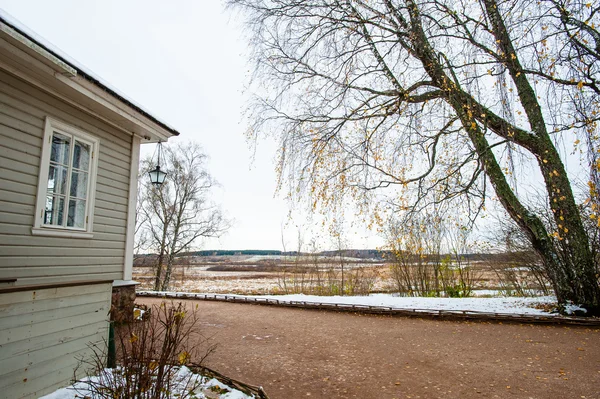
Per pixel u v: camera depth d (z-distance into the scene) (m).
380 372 4.74
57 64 4.63
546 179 8.88
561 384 4.24
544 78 6.62
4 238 4.53
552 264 8.70
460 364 5.07
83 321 3.71
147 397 2.71
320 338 6.70
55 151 5.42
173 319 3.10
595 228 8.92
